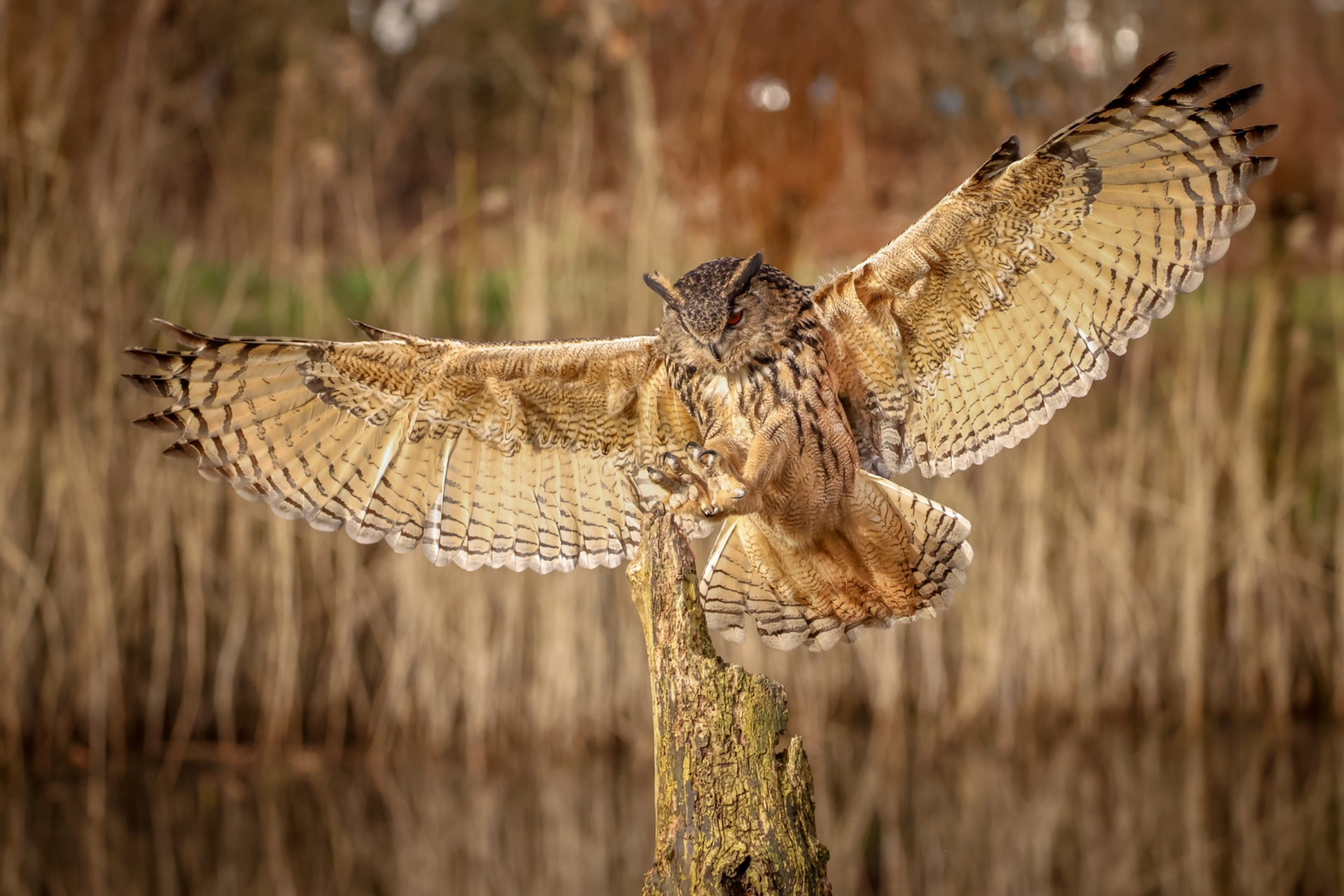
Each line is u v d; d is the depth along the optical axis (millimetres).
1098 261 5266
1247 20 18109
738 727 4754
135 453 13180
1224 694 14836
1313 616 14812
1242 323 15531
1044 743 13781
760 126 16281
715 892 4641
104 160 13555
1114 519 14242
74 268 13031
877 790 12680
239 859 11305
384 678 13758
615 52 13773
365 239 13625
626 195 14508
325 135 15750
